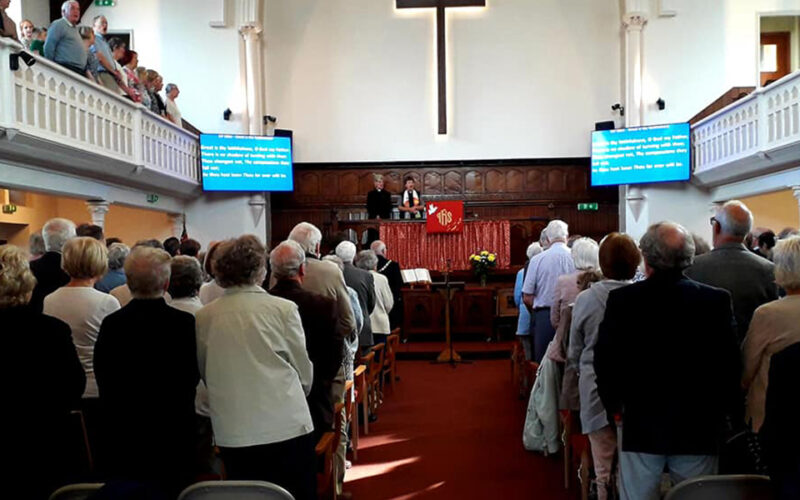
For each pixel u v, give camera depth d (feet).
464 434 16.94
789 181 26.05
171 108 31.83
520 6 39.47
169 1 36.52
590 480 11.23
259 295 7.98
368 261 20.03
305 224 12.06
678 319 7.36
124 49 26.50
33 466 6.93
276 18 39.58
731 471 8.82
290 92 39.65
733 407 7.43
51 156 20.51
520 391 21.03
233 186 33.81
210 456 9.68
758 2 35.83
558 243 15.90
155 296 7.86
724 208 9.45
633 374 7.51
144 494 5.74
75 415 9.13
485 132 39.63
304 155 39.65
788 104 23.93
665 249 7.43
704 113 33.71
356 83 39.70
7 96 17.15
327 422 9.85
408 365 27.37
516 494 12.73
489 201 39.70
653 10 36.09
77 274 9.67
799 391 5.72
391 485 13.33
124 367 7.54
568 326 11.95
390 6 39.68
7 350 6.87
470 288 31.58
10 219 31.76
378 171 40.06
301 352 8.03
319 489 9.74
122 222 37.35
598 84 39.09
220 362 7.67
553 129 39.34
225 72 36.42
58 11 34.83
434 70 39.65
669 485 8.75
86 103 22.04
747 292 9.13
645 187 34.96
